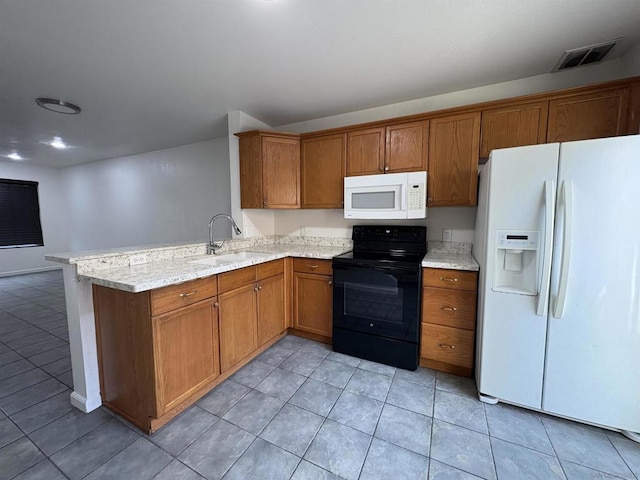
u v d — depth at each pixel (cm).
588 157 145
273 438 153
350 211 256
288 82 227
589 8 146
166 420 163
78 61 194
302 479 129
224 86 234
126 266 189
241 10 147
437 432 157
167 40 172
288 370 219
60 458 140
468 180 219
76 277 166
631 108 177
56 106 268
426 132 230
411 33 167
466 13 150
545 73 217
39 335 281
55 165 581
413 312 214
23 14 147
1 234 546
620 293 144
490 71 212
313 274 260
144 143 409
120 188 507
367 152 254
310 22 157
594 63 203
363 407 177
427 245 265
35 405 179
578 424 162
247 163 281
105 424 163
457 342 208
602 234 145
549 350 160
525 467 135
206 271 176
